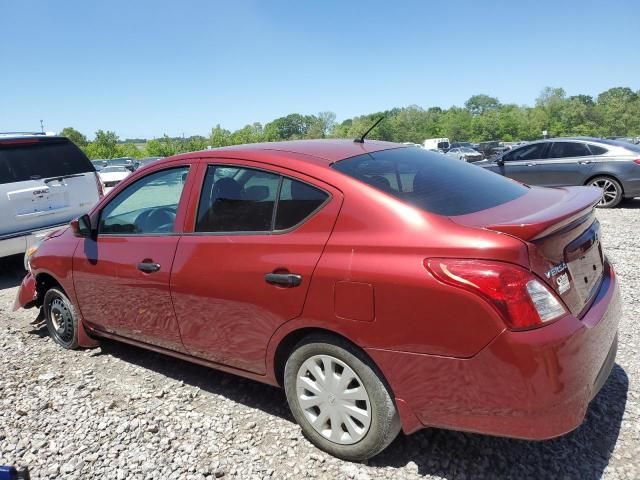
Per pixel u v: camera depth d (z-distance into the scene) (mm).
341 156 3115
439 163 3459
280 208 3010
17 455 3094
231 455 2996
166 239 3547
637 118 98500
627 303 4910
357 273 2588
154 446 3115
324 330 2797
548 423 2295
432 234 2486
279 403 3557
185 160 3592
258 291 2977
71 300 4402
